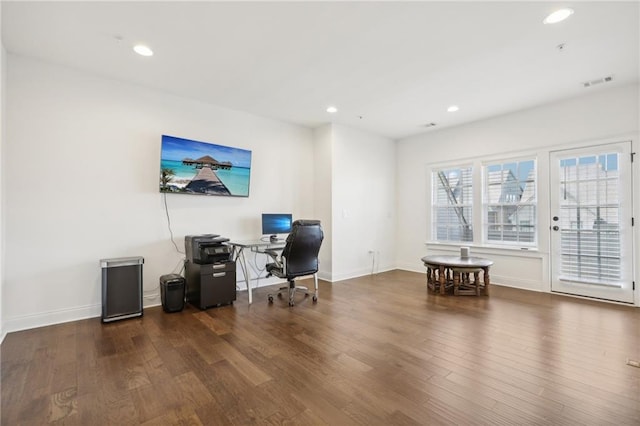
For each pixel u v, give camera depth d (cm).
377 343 254
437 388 188
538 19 231
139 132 351
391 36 254
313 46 270
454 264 399
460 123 500
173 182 366
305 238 363
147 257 356
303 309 348
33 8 214
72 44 265
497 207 473
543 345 248
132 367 214
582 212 391
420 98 391
